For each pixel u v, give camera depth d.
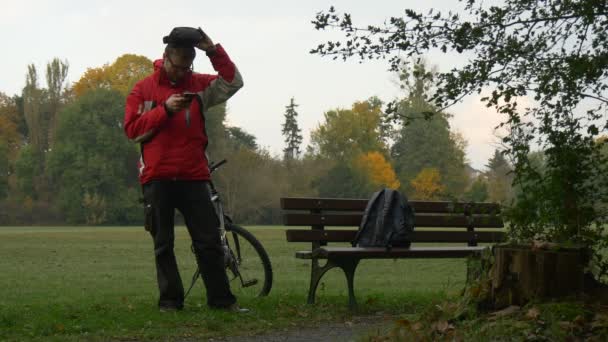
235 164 84.94
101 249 25.72
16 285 12.30
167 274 7.44
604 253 5.83
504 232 6.13
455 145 88.19
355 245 8.32
